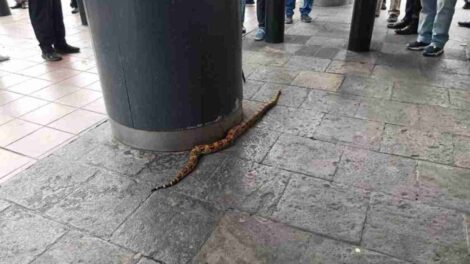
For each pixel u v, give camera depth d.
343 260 1.81
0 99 3.68
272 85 3.91
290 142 2.85
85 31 6.19
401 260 1.80
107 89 2.68
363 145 2.78
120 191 2.33
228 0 2.51
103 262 1.83
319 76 4.12
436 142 2.79
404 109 3.32
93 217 2.12
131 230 2.02
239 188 2.35
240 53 2.88
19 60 4.81
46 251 1.89
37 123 3.21
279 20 5.22
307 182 2.38
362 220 2.06
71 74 4.32
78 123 3.20
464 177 2.39
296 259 1.83
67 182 2.42
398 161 2.57
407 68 4.28
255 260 1.83
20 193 2.32
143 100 2.56
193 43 2.42
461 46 5.01
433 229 1.98
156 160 2.65
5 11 7.57
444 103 3.42
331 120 3.16
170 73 2.45
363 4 4.59
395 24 5.89
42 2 4.50
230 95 2.85
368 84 3.87
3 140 2.94
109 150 2.78
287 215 2.11
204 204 2.21
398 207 2.15
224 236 1.98
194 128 2.71
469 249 1.85
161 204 2.21
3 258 1.85
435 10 4.62
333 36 5.65
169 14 2.27
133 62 2.43
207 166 2.57
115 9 2.29
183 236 1.98
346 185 2.35
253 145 2.82
